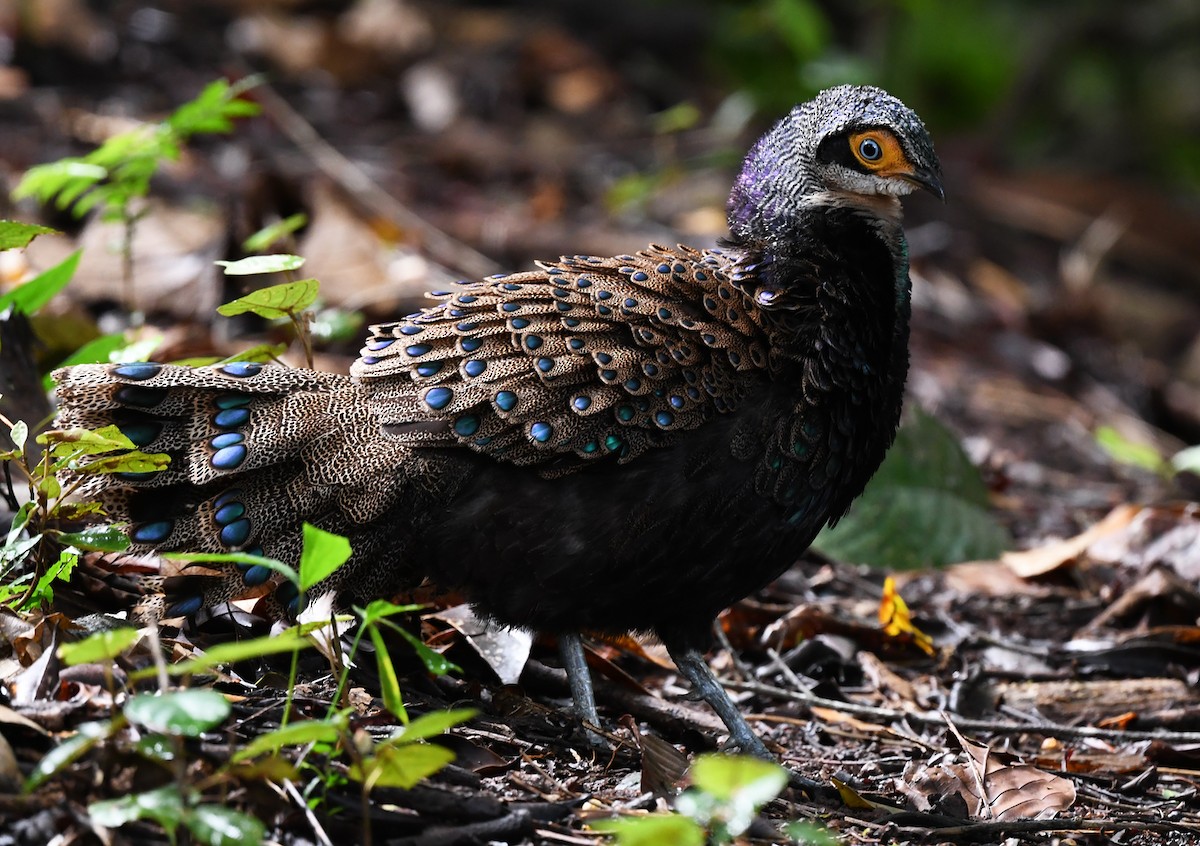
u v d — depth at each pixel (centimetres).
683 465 709
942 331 1706
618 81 2077
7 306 898
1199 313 1945
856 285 768
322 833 563
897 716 862
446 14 2125
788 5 1884
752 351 729
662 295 732
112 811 507
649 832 504
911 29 2183
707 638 772
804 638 961
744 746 760
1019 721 908
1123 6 2703
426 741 674
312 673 732
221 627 760
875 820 699
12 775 559
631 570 716
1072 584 1118
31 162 1488
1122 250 2061
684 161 1878
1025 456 1439
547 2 2228
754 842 645
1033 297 1845
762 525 734
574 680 777
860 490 802
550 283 727
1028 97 2366
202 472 678
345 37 1927
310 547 570
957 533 1136
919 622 1026
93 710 608
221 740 616
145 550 683
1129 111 2592
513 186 1766
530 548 703
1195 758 850
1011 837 702
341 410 697
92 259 1247
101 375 679
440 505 698
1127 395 1694
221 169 1557
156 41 1844
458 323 707
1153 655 985
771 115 2070
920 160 780
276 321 810
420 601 820
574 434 691
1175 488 1402
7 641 661
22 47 1739
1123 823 717
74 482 717
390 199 1577
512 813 614
